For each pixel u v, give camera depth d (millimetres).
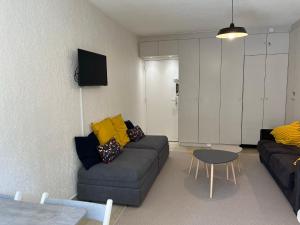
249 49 5016
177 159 4531
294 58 4508
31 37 2160
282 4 3432
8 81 1925
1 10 1852
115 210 2686
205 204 2799
